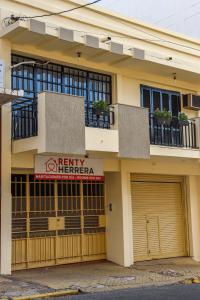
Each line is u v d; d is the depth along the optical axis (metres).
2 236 12.42
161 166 16.33
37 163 13.16
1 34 12.70
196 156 15.82
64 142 12.13
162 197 16.89
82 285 11.65
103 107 13.64
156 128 15.27
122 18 15.47
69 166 13.78
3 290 10.78
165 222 16.83
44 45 13.31
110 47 13.78
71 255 14.59
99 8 14.91
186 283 12.63
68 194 14.73
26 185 13.81
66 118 12.23
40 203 14.07
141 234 16.03
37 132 12.08
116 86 15.23
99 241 15.33
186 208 17.39
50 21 13.73
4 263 12.45
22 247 13.55
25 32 12.46
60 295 10.64
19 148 12.56
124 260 14.80
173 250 16.92
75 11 14.38
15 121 12.84
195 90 17.47
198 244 17.30
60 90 14.13
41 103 12.05
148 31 16.19
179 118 15.83
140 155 13.90
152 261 16.00
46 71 13.93
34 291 10.73
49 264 14.06
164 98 16.61
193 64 16.14
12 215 13.43
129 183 15.44
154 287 11.83
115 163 15.12
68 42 13.10
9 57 12.85
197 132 16.08
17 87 13.24
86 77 14.80
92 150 12.96
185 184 17.48
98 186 15.52
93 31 14.68
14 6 13.16
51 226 14.20
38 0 13.61
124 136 13.62
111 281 12.36
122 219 14.98
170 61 15.31
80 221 14.91
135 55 14.31
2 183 12.49
